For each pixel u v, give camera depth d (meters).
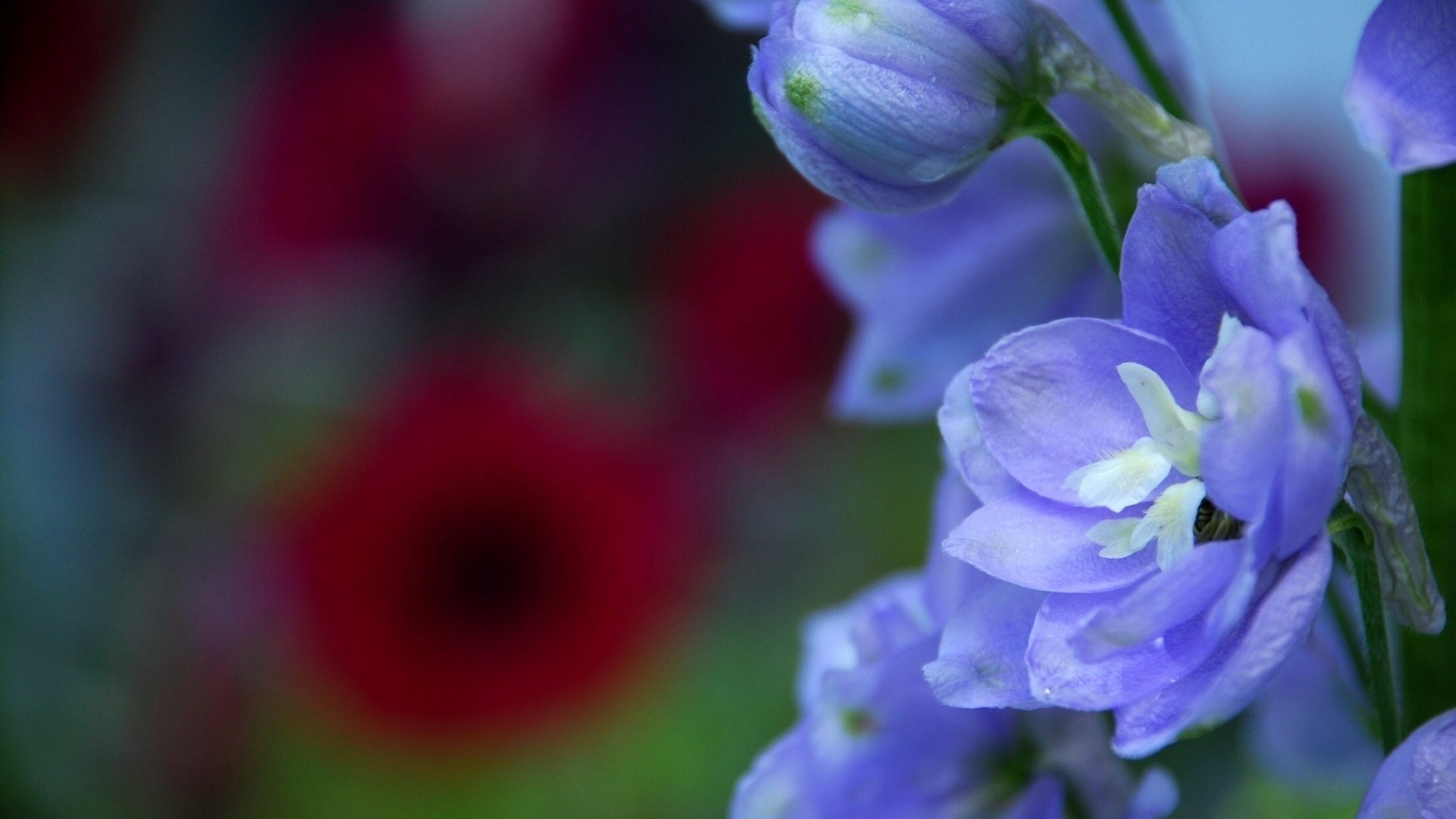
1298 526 0.45
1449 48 0.46
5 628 0.92
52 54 1.03
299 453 0.96
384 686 0.82
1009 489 0.47
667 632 0.88
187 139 1.09
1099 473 0.47
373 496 0.82
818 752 0.52
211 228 0.98
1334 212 1.05
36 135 1.04
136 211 1.06
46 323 1.02
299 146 0.95
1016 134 0.49
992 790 0.53
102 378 0.98
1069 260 0.57
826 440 1.00
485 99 0.96
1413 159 0.46
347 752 0.88
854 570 0.99
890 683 0.52
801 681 0.57
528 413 0.84
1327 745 0.58
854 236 0.58
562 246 0.99
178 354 0.98
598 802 0.90
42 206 1.06
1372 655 0.47
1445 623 0.49
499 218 0.97
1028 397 0.47
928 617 0.53
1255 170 1.05
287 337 0.99
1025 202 0.57
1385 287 1.06
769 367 0.98
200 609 0.89
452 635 0.83
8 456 0.96
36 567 0.94
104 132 1.07
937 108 0.49
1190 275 0.46
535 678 0.83
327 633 0.82
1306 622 0.45
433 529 0.82
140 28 1.09
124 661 0.91
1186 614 0.45
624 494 0.84
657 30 0.98
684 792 0.91
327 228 0.95
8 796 0.89
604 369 0.99
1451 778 0.47
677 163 1.00
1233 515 0.45
